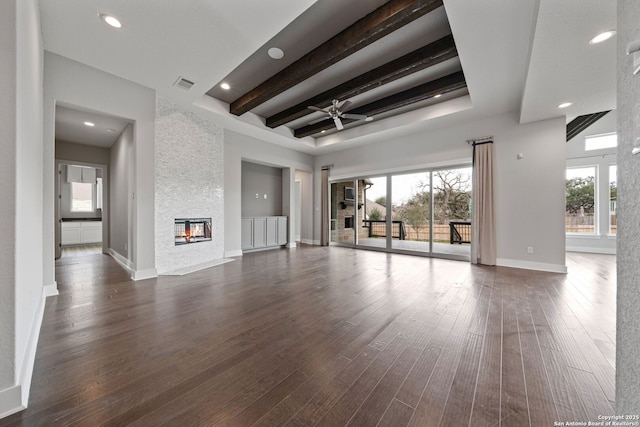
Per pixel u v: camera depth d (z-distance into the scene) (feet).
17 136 4.33
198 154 15.66
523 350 6.12
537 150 14.30
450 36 9.71
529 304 9.11
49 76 9.89
